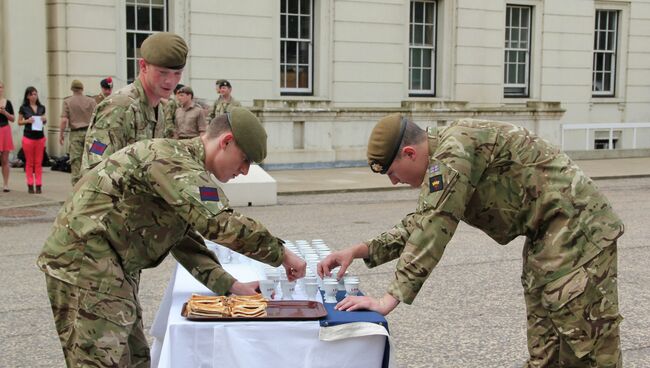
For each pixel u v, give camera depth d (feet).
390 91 60.03
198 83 51.93
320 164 52.21
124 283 9.81
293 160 51.21
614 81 72.49
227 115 9.75
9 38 46.01
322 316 9.75
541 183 10.02
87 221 9.57
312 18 56.80
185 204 9.25
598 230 9.93
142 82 13.32
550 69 68.08
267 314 9.77
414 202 38.58
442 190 9.68
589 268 9.86
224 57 52.75
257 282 11.20
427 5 62.34
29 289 20.18
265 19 54.13
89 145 12.94
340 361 9.64
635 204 38.11
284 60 55.98
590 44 69.67
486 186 10.19
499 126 10.23
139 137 13.33
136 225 9.72
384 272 22.63
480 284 21.29
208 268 11.02
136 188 9.57
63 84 48.24
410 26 61.67
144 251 9.91
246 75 53.72
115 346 9.60
